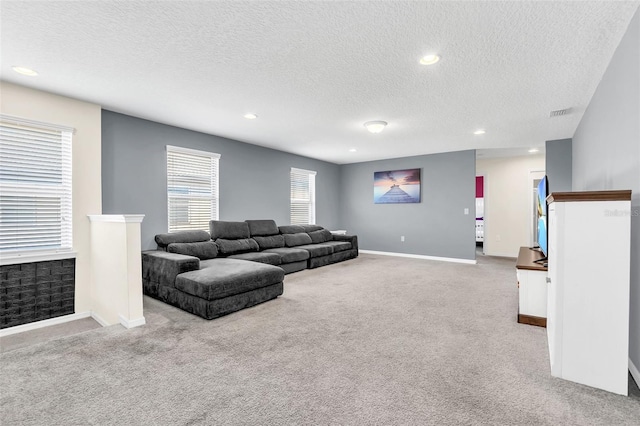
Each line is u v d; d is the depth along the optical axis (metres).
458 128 4.38
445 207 6.19
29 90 2.93
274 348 2.19
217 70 2.58
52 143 3.08
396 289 3.85
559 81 2.78
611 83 2.38
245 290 3.05
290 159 6.32
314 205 7.01
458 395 1.63
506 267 5.42
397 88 2.96
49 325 2.99
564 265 1.77
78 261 3.20
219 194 4.92
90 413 1.49
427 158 6.42
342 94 3.12
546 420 1.43
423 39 2.10
